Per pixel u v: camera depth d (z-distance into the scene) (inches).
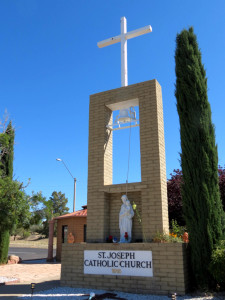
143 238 412.2
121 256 383.9
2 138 599.8
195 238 358.0
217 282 340.8
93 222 450.6
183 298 322.3
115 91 497.0
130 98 480.1
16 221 487.5
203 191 365.7
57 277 524.7
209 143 385.4
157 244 365.1
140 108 466.6
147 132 450.9
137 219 439.2
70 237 830.5
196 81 411.2
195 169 379.6
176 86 429.4
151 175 429.4
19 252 1393.9
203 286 341.7
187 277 351.9
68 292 370.9
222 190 612.7
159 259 358.9
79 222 853.8
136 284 364.5
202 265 347.6
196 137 389.1
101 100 506.0
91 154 486.6
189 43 443.5
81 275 405.1
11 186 484.7
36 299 335.9
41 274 569.3
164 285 347.9
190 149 388.5
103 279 388.2
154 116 452.1
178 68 432.8
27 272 602.2
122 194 462.9
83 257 410.6
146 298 328.8
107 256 393.4
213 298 310.2
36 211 531.8
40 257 1092.5
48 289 396.2
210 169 375.6
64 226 905.5
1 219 469.4
